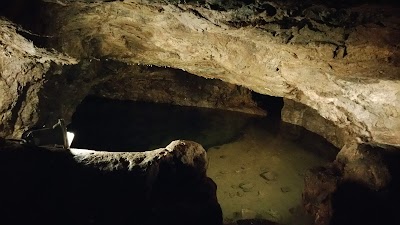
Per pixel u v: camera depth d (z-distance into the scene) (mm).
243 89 10289
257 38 4492
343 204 5395
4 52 5699
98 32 5754
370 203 5180
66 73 7098
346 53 4180
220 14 3857
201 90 10602
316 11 3439
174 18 4582
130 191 4133
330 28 3676
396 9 3074
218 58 6012
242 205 6602
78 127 9328
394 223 4879
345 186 5574
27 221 3684
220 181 7285
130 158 4562
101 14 4816
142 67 9789
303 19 3689
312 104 7137
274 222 5871
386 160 5477
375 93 5340
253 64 5797
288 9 3494
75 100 8008
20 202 3840
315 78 5613
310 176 6273
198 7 3787
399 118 5562
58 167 4320
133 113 10281
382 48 3861
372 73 4594
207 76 7812
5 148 4426
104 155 4613
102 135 9016
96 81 8617
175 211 4164
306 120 9281
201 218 4258
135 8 4430
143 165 4418
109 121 9750
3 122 6207
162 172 4555
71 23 5113
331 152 8289
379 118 5863
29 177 4113
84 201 3996
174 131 9375
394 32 3531
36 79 6246
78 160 4477
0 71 5965
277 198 6809
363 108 5938
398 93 5105
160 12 4391
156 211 4082
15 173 4109
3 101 6113
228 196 6844
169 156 4691
